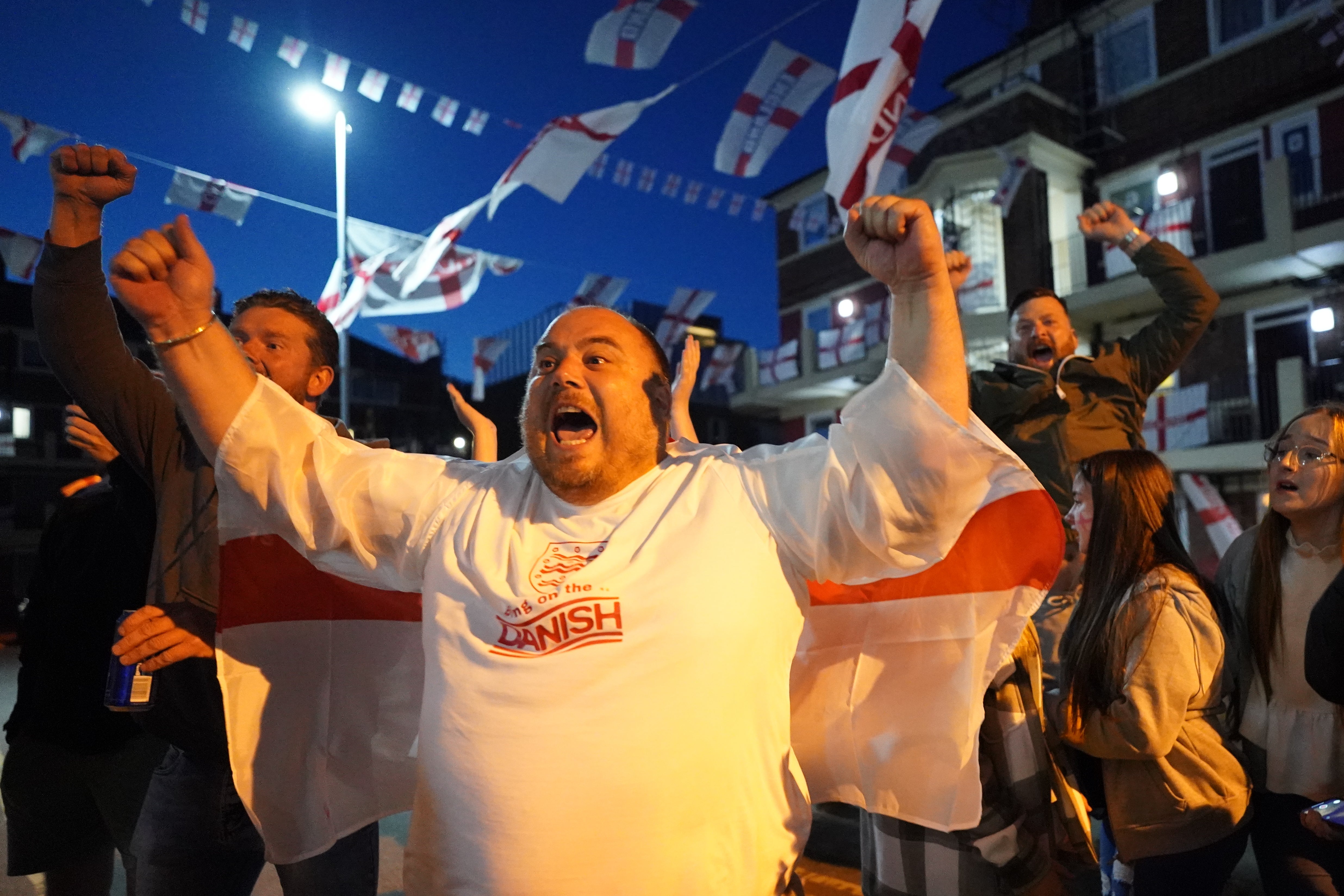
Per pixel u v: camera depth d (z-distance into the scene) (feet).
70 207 5.32
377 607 5.89
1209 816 6.48
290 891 6.07
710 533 4.63
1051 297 11.34
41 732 7.23
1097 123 44.98
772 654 4.62
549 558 4.76
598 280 20.48
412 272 17.81
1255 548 7.54
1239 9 40.16
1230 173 40.06
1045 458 9.36
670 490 4.94
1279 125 38.50
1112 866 8.21
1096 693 6.60
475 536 4.99
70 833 7.53
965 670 4.86
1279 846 7.02
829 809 11.88
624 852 4.17
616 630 4.41
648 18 11.75
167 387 5.66
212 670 5.99
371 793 5.94
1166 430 40.09
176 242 4.66
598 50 12.05
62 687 7.22
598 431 4.91
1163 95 42.63
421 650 5.99
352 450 5.43
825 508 4.47
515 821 4.25
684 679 4.31
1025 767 5.91
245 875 6.41
